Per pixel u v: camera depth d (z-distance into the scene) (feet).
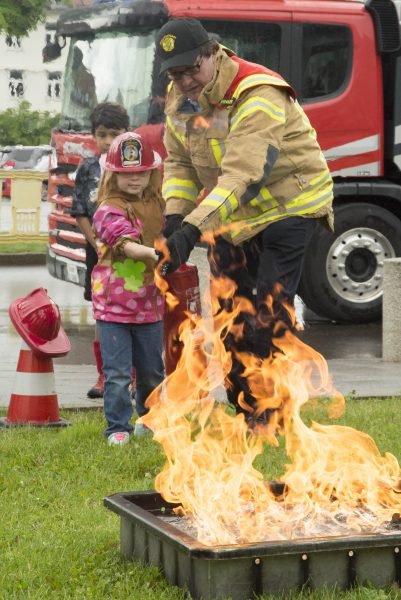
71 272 47.91
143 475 22.25
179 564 15.64
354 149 45.83
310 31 45.01
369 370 35.73
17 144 194.49
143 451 23.53
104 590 15.76
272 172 23.65
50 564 16.76
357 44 45.57
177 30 22.13
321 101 45.29
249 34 44.37
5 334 43.57
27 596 15.64
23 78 250.37
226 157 22.12
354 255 46.52
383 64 46.19
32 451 23.73
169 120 23.89
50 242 49.44
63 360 37.63
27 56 250.16
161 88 42.86
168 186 24.45
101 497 20.75
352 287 46.55
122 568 16.52
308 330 45.60
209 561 14.87
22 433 25.57
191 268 24.32
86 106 46.24
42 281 62.80
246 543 15.14
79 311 51.01
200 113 23.13
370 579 15.48
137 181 23.84
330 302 46.34
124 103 43.93
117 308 24.31
